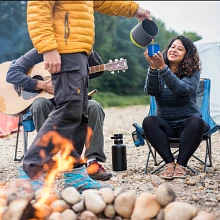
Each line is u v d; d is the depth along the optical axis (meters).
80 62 3.27
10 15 27.84
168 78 4.44
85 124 3.57
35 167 3.27
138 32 4.26
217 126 4.70
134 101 33.38
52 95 4.48
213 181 4.20
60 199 3.00
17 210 2.78
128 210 2.87
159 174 4.79
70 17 3.24
